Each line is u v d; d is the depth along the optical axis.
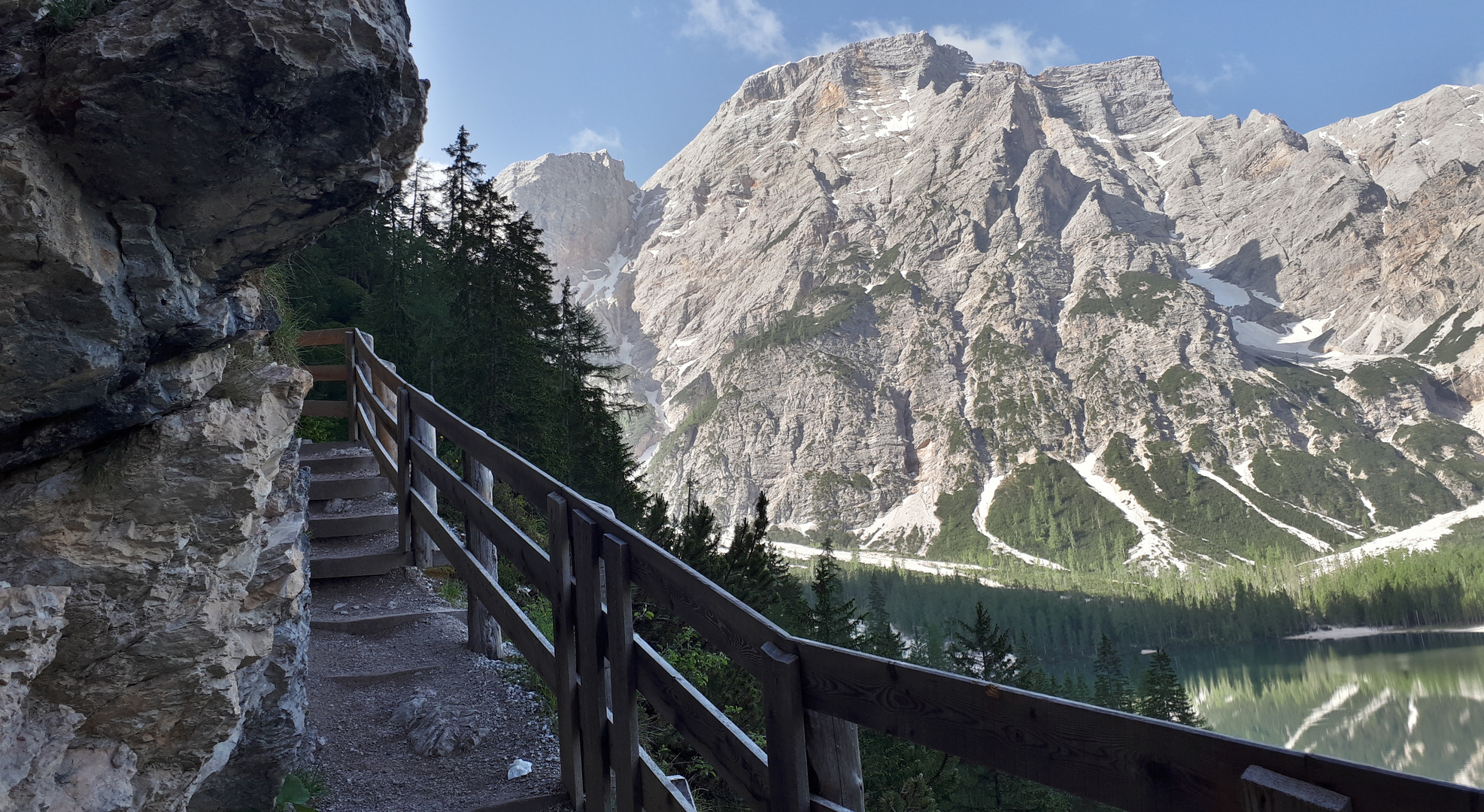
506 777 4.09
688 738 2.92
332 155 2.33
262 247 2.47
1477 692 128.38
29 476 2.31
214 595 2.71
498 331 26.67
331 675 5.23
